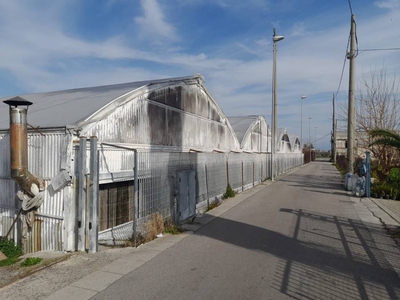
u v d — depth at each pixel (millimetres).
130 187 9492
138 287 5328
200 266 6324
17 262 6652
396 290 5238
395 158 20125
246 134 22922
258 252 7227
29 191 7316
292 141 50812
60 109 9039
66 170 7105
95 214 7133
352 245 7746
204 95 15258
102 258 6746
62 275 5812
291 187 21578
